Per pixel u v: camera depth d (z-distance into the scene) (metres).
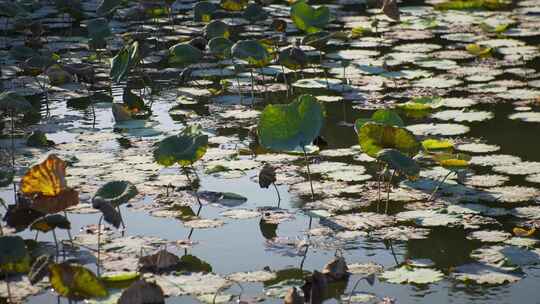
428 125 7.81
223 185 6.55
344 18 12.84
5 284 4.91
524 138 7.43
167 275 5.02
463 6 13.42
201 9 11.45
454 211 5.97
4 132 7.93
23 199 5.56
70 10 12.89
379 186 6.28
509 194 6.22
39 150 7.33
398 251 5.39
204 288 4.85
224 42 9.41
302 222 5.86
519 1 13.96
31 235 5.64
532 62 10.05
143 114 8.49
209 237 5.63
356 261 5.26
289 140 6.30
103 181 6.54
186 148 6.26
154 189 6.44
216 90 9.19
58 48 11.19
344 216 5.93
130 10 12.80
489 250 5.36
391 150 5.91
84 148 7.36
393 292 4.83
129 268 5.09
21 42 11.65
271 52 9.79
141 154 7.19
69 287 4.41
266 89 9.30
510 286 4.90
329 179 6.63
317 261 5.27
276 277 5.03
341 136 7.70
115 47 11.25
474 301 4.72
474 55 10.36
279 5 14.24
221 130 7.90
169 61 10.00
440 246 5.45
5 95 7.09
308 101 6.39
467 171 6.70
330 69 10.04
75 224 5.82
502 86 9.08
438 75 9.59
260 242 5.55
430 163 7.02
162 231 5.72
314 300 4.56
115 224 4.93
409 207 6.06
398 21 12.52
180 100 8.91
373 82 9.43
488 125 7.84
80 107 8.74
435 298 4.76
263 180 6.29
